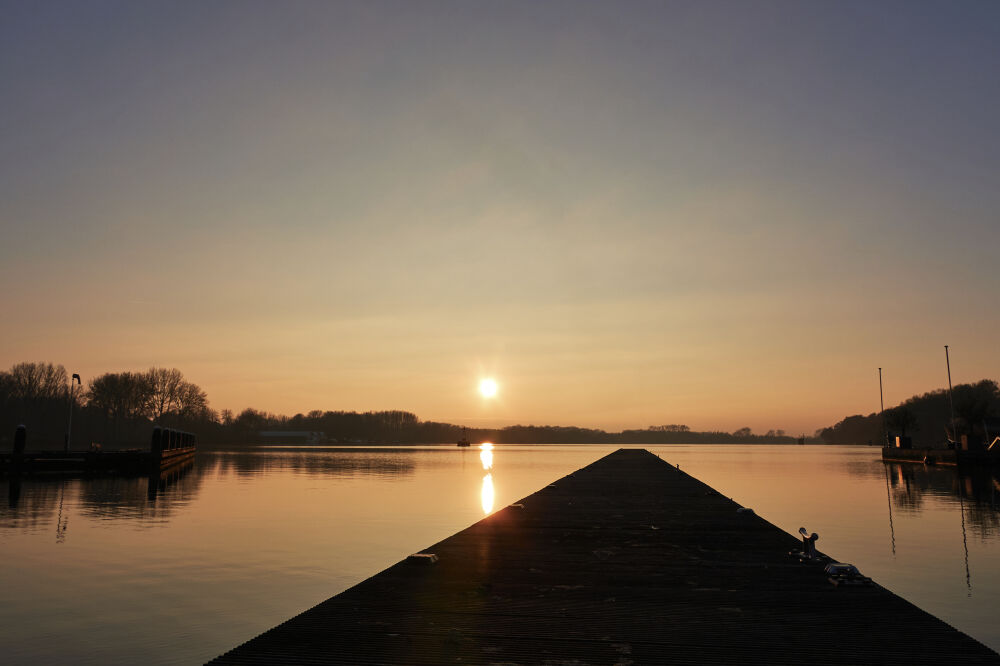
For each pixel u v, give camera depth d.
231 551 20.84
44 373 155.50
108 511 31.20
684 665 5.99
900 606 8.05
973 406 104.00
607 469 36.12
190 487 45.72
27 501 35.50
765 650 6.41
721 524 15.22
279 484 49.62
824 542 23.02
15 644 11.77
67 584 16.23
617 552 11.65
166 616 13.53
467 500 38.66
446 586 8.98
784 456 144.88
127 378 161.00
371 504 36.03
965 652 6.34
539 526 14.90
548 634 6.88
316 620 7.30
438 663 5.97
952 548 21.70
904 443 104.06
